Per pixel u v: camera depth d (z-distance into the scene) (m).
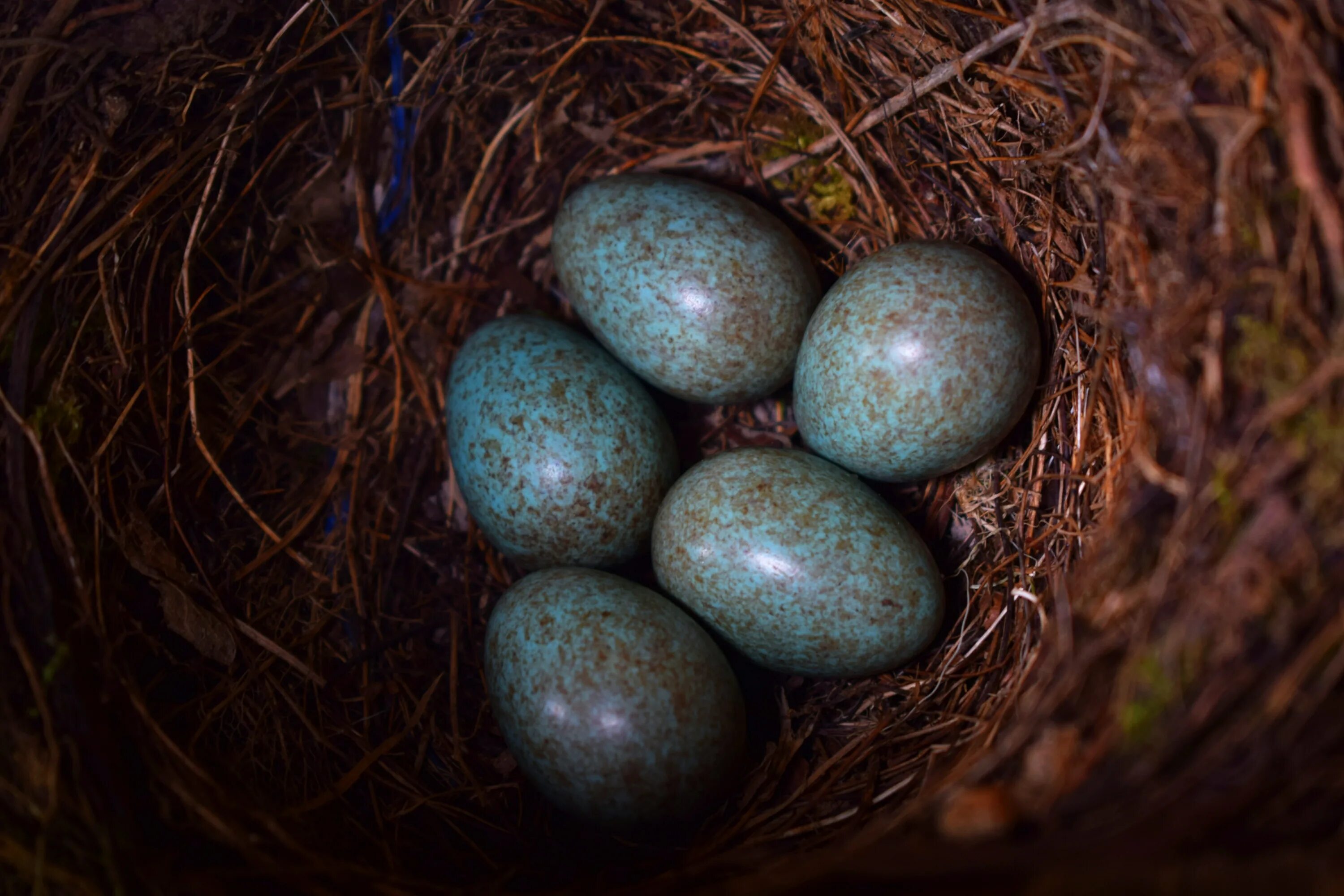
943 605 0.17
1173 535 0.15
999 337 0.17
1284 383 0.15
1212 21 0.15
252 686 0.17
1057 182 0.17
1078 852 0.14
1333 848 0.14
